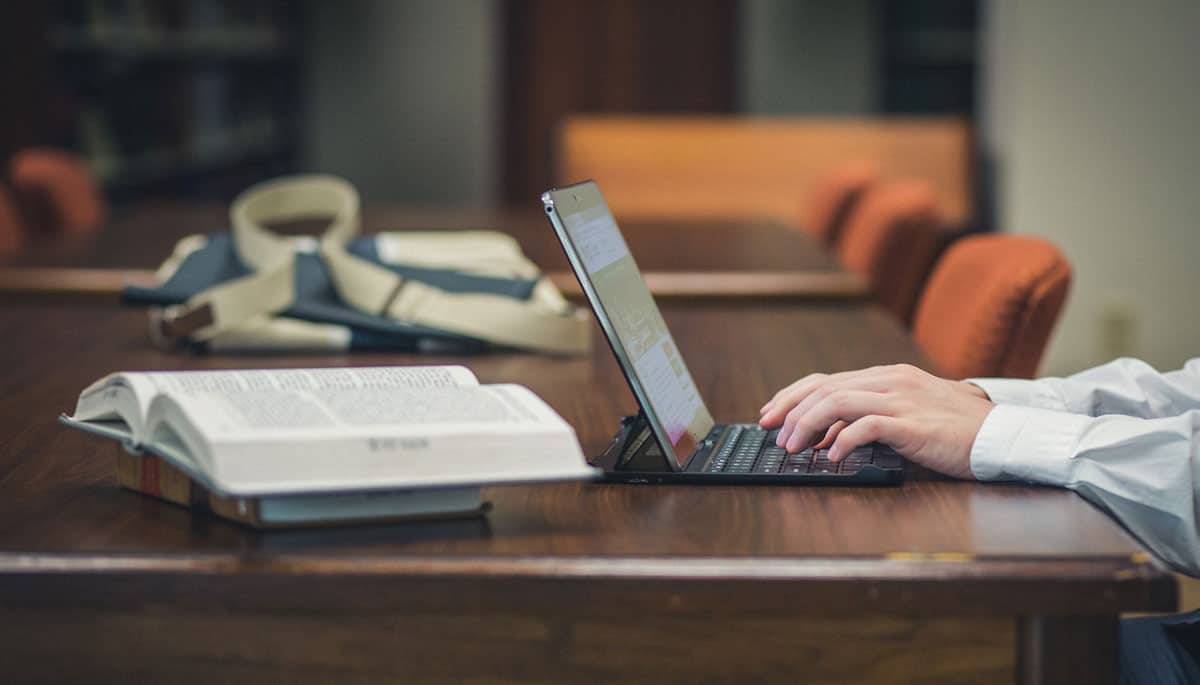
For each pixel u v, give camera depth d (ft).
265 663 3.46
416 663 3.46
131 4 17.51
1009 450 4.14
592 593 3.34
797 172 20.29
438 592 3.34
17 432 4.83
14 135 14.78
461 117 26.86
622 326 4.25
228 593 3.34
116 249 10.12
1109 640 3.40
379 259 7.90
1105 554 3.43
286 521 3.60
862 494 4.04
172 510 3.82
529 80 27.14
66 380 5.85
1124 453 4.09
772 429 4.81
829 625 3.44
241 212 7.32
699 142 20.36
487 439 3.61
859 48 26.27
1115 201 18.93
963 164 20.30
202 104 20.93
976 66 24.76
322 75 26.89
